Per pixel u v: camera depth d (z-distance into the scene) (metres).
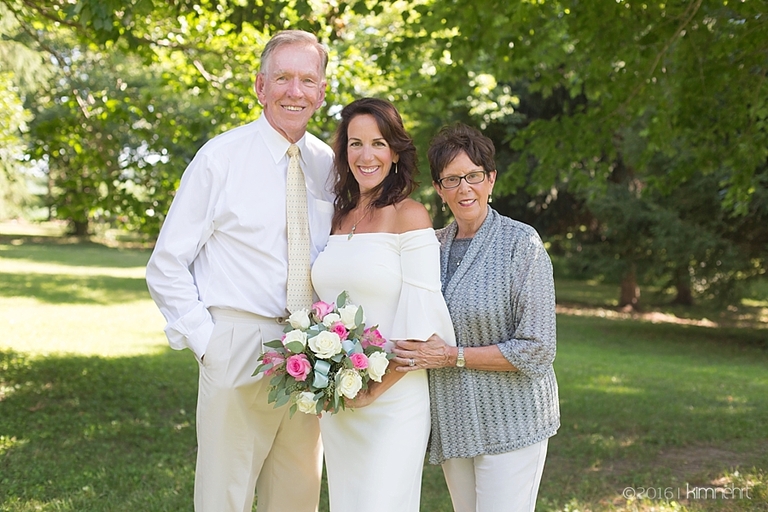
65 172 7.20
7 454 4.77
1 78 10.55
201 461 2.90
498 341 2.58
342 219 2.83
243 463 2.90
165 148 6.75
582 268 15.04
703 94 5.75
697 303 19.91
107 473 4.51
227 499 2.90
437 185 2.70
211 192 2.80
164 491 4.20
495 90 13.40
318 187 3.04
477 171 2.59
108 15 3.96
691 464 5.00
